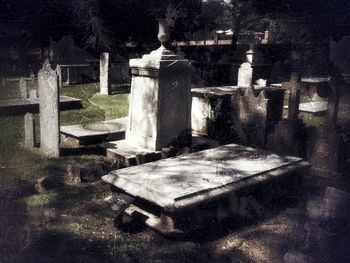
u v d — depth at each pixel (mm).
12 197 3721
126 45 10867
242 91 6984
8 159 4895
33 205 3611
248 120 5988
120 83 10539
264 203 3744
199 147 5547
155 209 3348
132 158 4785
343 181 4445
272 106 7375
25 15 10492
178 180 3424
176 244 3014
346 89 6207
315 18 8664
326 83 9555
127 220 3352
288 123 5012
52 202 3703
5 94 9125
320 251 2859
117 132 5836
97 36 10641
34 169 4578
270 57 10312
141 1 9953
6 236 2996
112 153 5039
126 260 2764
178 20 10000
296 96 7398
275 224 3387
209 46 10406
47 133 5152
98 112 7422
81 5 10391
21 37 11281
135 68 5281
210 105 6332
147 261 2766
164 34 5188
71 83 10922
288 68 10445
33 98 8844
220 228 3285
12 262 2703
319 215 3393
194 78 10148
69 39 11414
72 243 2973
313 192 4133
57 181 4246
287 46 10125
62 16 10781
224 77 10375
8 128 6461
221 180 3441
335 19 8094
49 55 11703
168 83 5066
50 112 5027
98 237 3086
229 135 6207
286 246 2992
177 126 5293
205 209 3297
